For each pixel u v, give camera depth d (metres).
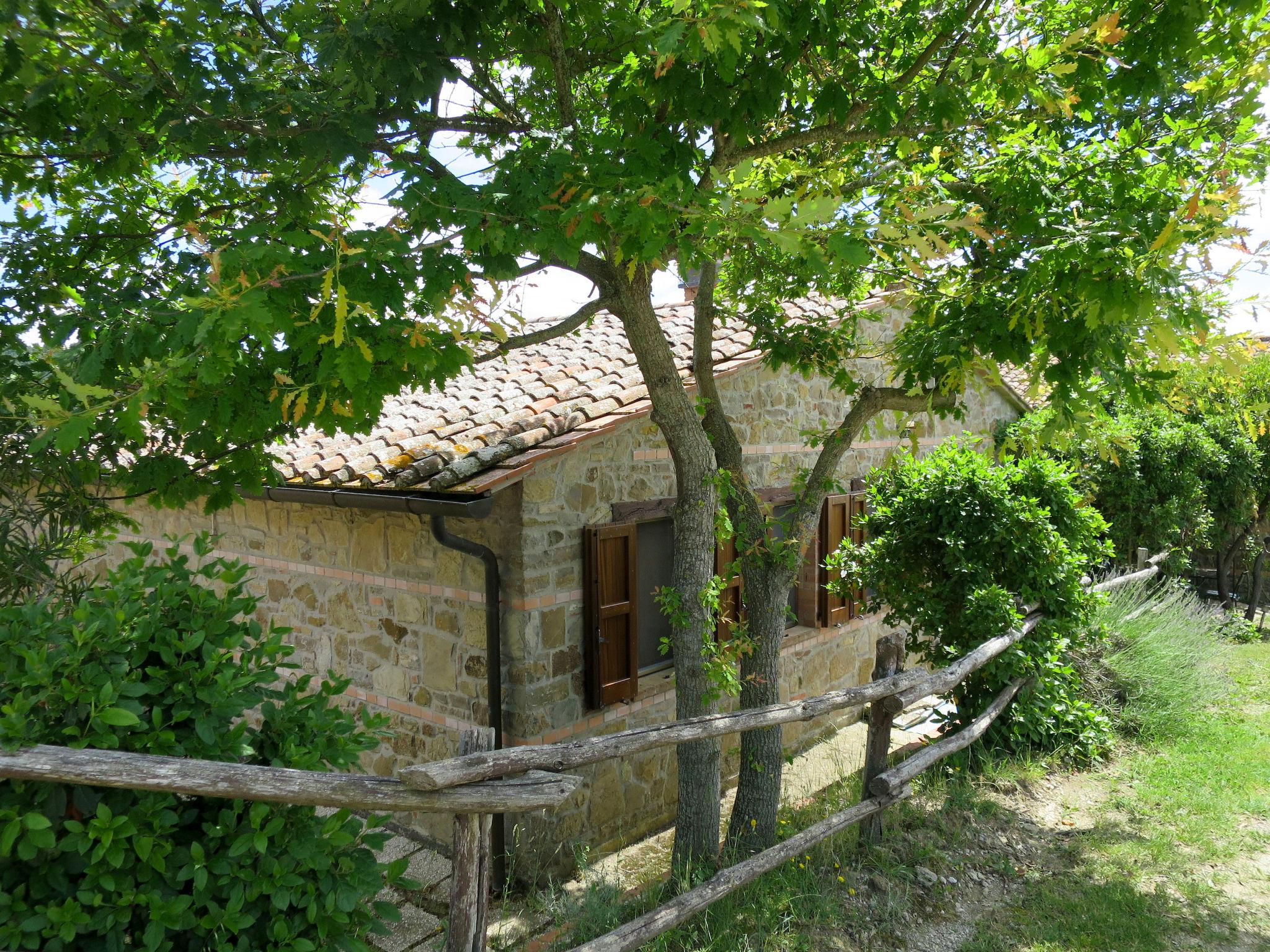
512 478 4.72
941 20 3.87
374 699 6.11
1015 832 5.06
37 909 2.29
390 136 3.60
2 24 2.38
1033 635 6.38
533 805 2.79
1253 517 11.84
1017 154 3.99
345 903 2.61
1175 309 2.85
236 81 2.76
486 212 2.67
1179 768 5.98
